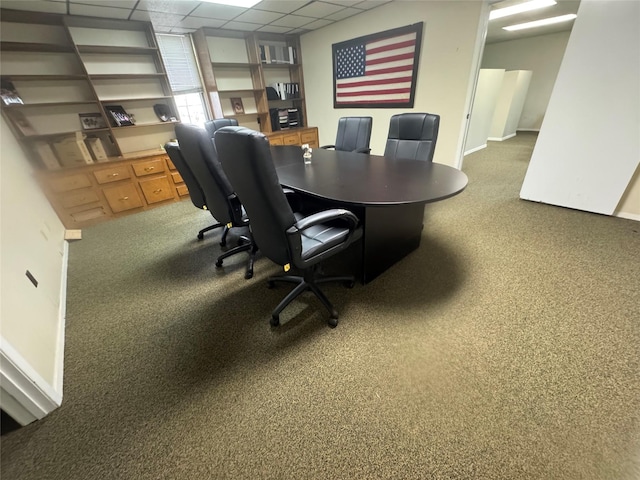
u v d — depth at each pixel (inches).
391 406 43.2
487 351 50.7
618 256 74.4
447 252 83.0
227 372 51.0
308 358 52.5
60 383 50.1
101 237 110.9
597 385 43.4
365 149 107.5
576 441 36.9
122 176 125.8
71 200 116.1
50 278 73.7
